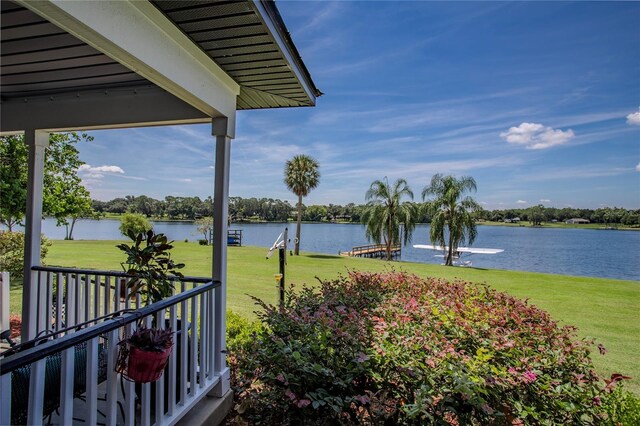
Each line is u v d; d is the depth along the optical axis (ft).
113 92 9.47
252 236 123.85
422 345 8.17
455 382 6.46
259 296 24.62
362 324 9.19
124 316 5.58
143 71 6.04
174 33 6.58
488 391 6.66
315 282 31.55
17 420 5.37
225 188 9.15
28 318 10.03
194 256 47.57
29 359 3.92
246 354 8.06
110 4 4.91
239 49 7.48
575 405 7.14
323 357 7.56
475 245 123.03
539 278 37.35
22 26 6.11
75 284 10.05
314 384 7.07
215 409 8.24
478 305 12.23
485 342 8.43
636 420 7.39
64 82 8.91
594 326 19.58
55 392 5.85
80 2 4.35
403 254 86.53
